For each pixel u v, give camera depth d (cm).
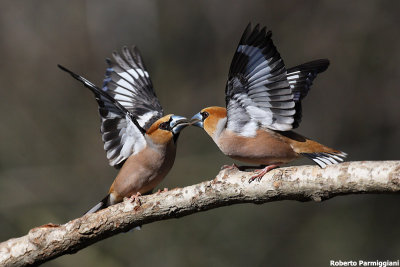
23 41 1992
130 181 786
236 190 635
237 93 708
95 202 1625
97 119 1795
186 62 1902
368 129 1730
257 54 662
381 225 1480
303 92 808
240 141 758
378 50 1755
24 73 1947
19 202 1562
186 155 1570
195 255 1399
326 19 1820
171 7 1969
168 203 655
